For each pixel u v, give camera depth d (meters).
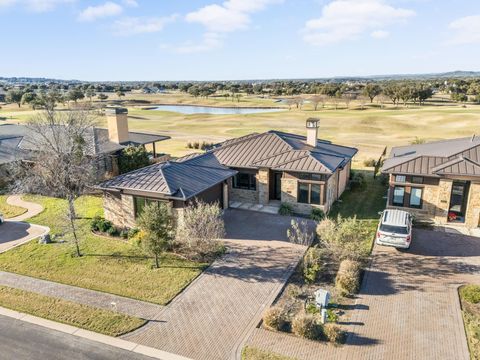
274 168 28.19
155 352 13.53
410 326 14.82
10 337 14.48
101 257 21.06
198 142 58.72
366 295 17.14
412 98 131.50
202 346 13.79
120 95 175.25
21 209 29.70
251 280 18.52
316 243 22.83
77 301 16.80
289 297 17.02
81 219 27.20
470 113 88.88
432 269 19.52
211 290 17.64
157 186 23.48
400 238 21.02
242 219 26.97
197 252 21.12
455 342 13.86
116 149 37.69
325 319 15.02
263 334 14.38
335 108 126.88
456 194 26.00
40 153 30.52
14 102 132.50
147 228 19.12
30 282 18.55
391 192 27.19
